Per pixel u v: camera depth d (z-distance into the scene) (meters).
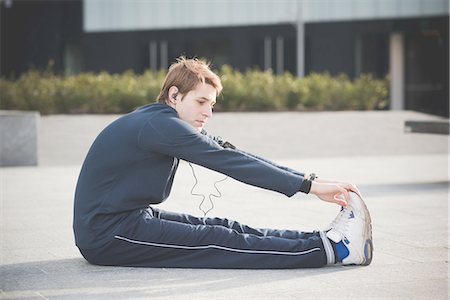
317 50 40.59
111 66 44.16
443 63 37.25
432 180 10.86
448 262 5.35
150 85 25.77
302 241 5.14
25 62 44.53
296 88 27.03
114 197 5.02
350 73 39.91
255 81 27.09
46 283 4.79
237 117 22.19
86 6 44.16
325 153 15.64
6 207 8.33
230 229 5.16
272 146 16.77
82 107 25.09
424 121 10.70
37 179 11.33
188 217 5.37
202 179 11.03
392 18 38.69
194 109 5.16
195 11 43.06
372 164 13.41
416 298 4.41
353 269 5.12
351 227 5.13
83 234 5.09
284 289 4.60
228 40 42.75
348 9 39.75
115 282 4.78
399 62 38.81
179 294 4.50
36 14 44.28
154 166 5.05
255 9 41.88
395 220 7.25
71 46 44.84
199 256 5.11
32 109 24.72
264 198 8.93
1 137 13.33
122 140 5.01
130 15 43.94
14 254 5.71
